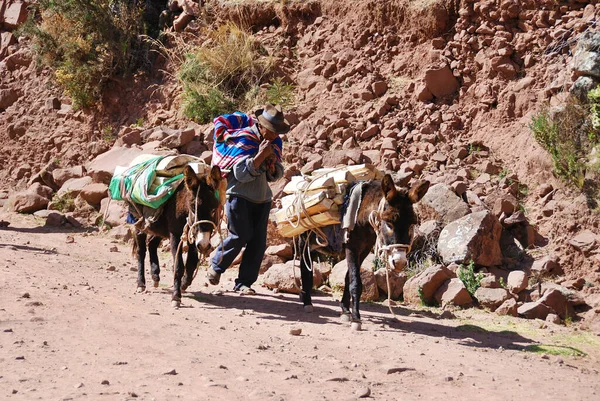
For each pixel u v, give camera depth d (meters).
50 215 13.69
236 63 15.24
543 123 10.82
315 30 15.38
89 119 16.92
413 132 12.59
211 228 7.66
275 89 14.63
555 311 8.61
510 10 12.81
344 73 14.28
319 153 12.82
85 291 8.19
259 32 16.08
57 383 4.93
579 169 10.28
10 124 17.75
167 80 16.39
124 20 17.27
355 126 13.09
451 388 5.41
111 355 5.71
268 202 8.73
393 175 11.43
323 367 5.84
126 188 8.78
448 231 9.91
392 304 9.09
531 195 10.95
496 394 5.30
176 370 5.42
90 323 6.65
